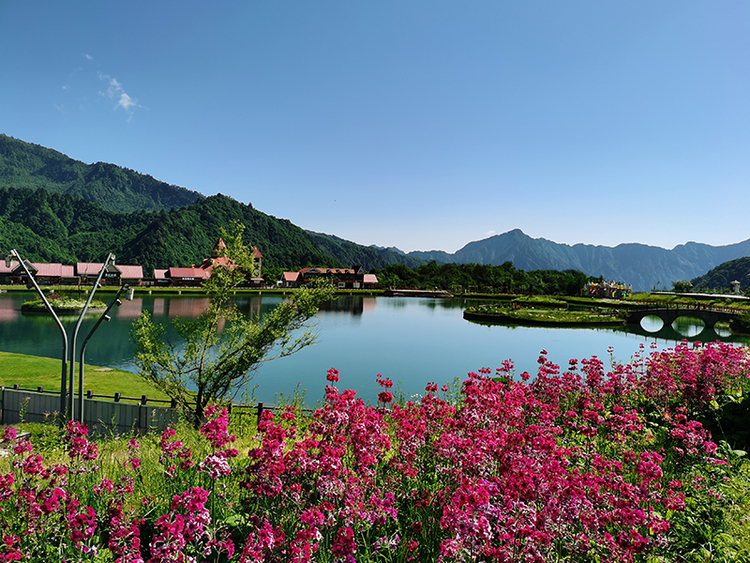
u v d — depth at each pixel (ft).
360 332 173.06
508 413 22.15
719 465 20.57
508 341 156.87
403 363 114.93
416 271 572.10
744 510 16.48
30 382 69.10
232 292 46.32
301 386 87.45
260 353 44.55
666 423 29.30
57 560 12.67
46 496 13.67
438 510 15.08
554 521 13.06
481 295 425.69
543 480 14.20
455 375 102.06
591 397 32.96
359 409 18.28
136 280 388.78
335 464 14.16
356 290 433.48
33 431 37.35
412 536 13.79
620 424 23.53
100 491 15.89
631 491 15.06
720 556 14.39
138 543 12.36
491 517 13.15
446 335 169.17
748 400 29.43
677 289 452.76
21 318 172.14
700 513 17.01
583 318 214.28
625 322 215.31
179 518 10.93
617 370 38.17
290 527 13.41
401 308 293.02
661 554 14.24
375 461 15.78
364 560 12.71
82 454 17.54
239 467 16.55
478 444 16.84
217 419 15.66
